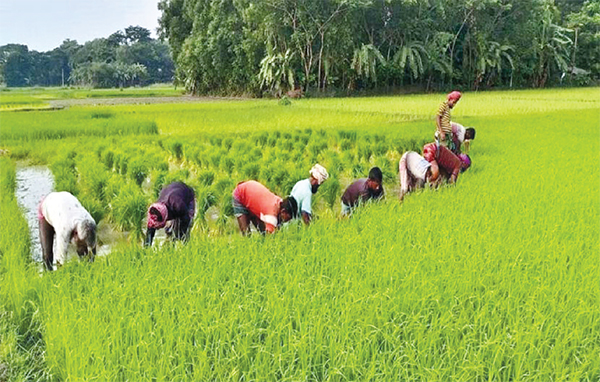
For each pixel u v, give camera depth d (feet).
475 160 43.88
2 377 15.58
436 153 33.96
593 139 56.70
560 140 55.88
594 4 216.74
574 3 234.99
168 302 17.65
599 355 14.55
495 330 16.05
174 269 21.03
